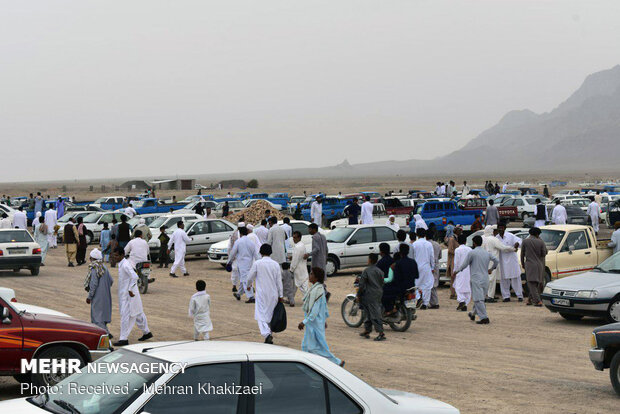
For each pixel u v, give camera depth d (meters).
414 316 14.91
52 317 9.05
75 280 22.41
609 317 14.46
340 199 46.66
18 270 24.94
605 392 9.60
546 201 48.53
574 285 14.91
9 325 8.44
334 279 22.81
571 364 11.44
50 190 151.00
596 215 37.12
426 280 17.55
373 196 50.47
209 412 4.72
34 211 45.75
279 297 12.36
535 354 12.24
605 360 9.63
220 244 26.06
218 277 23.83
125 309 12.70
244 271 18.12
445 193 45.81
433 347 12.85
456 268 17.30
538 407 8.78
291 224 25.20
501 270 18.70
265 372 4.99
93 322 12.38
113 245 25.69
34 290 19.81
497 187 61.59
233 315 16.12
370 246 23.42
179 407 4.68
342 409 5.09
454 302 18.89
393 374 10.59
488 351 12.49
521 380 10.27
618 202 43.97
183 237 23.95
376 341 13.44
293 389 5.00
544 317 16.30
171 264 27.92
